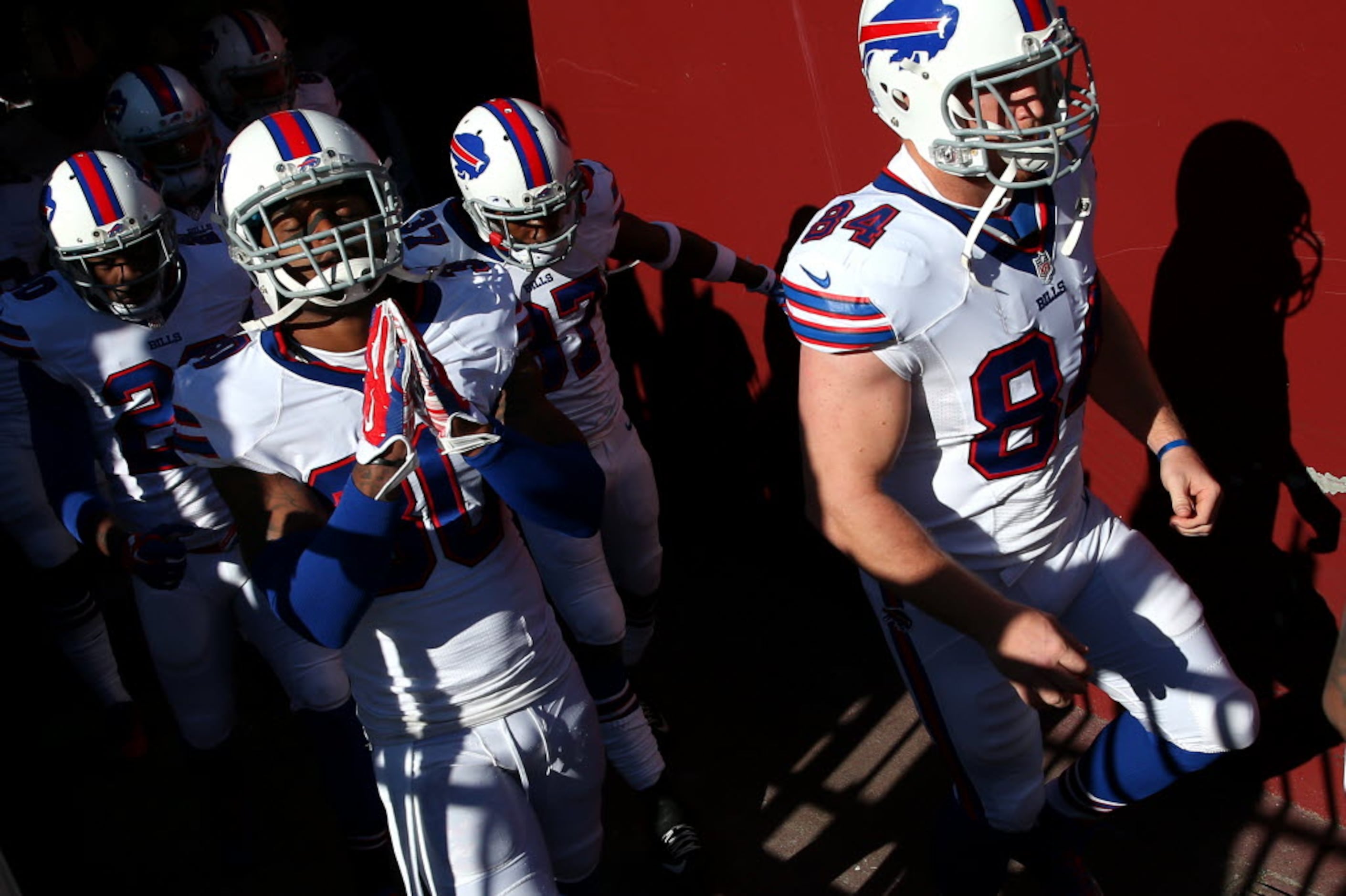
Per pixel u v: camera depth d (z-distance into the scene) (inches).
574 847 90.3
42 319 106.0
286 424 71.4
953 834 97.9
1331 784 111.3
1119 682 94.1
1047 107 75.9
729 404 155.7
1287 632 110.7
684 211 148.5
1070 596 91.1
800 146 132.5
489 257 117.2
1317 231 95.9
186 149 133.9
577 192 113.1
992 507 85.4
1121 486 118.4
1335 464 102.0
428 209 121.8
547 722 83.5
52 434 107.6
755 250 143.0
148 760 142.8
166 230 105.7
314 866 125.0
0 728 150.6
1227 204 100.3
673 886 116.6
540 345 120.0
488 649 80.3
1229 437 108.0
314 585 68.1
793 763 129.1
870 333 76.8
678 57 139.6
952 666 89.7
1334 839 110.6
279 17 185.5
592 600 115.2
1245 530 110.2
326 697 110.3
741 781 127.9
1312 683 110.1
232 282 114.0
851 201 81.9
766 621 150.7
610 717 116.0
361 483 67.4
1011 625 77.5
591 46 148.6
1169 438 92.9
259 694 150.9
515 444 71.9
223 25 156.4
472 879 80.2
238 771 123.6
